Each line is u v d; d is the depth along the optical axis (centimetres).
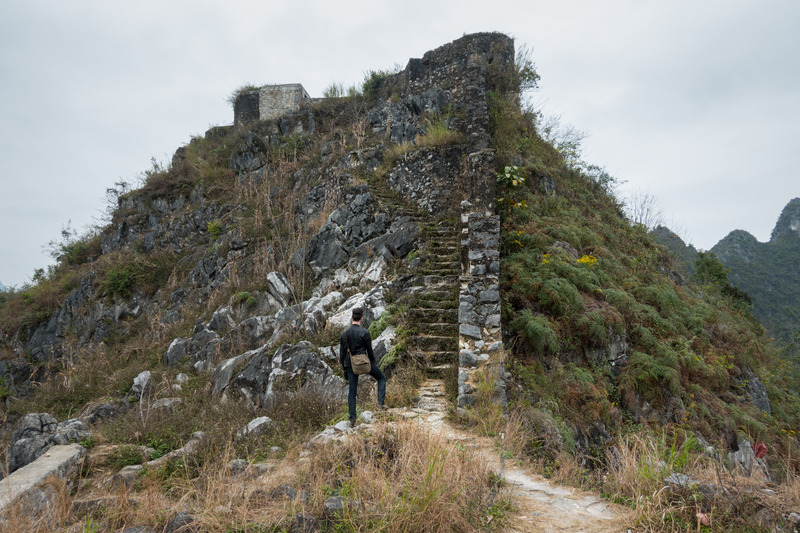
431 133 1363
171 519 328
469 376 636
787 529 276
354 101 2006
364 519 296
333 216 1302
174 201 2159
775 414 996
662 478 355
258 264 1369
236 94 2458
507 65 1569
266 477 414
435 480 317
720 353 967
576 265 906
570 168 1484
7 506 354
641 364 782
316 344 899
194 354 1200
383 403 597
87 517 355
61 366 1705
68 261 2436
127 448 584
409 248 1104
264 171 1956
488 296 729
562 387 694
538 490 395
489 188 1013
